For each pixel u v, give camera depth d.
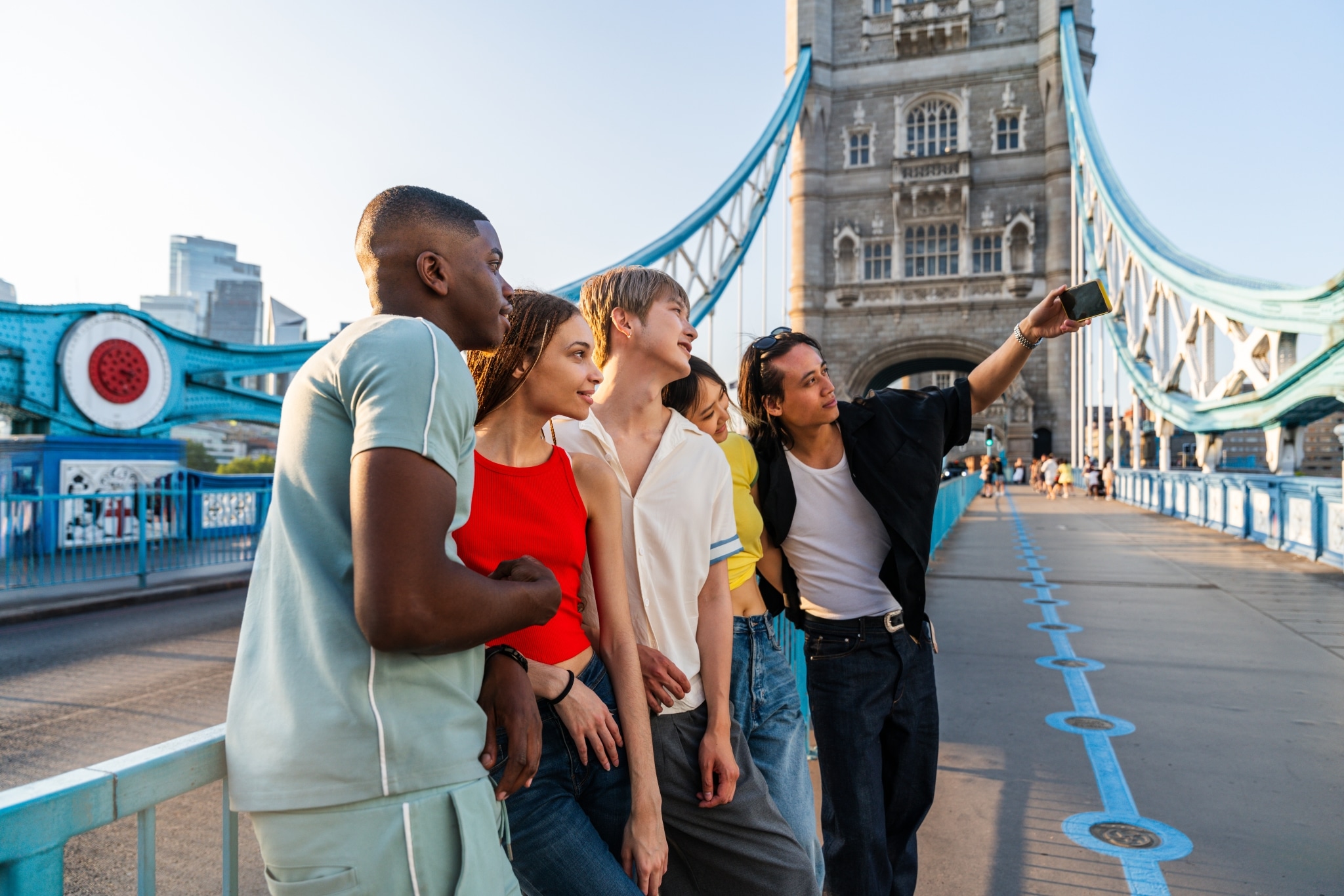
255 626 1.11
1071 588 8.84
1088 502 25.55
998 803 3.43
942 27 40.53
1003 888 2.75
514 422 1.48
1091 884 2.77
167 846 3.15
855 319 41.22
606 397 1.90
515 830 1.46
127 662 6.18
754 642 2.14
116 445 13.32
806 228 41.69
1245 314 13.04
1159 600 8.09
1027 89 40.22
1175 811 3.33
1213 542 13.16
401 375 1.01
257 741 1.04
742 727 2.02
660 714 1.75
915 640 2.38
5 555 8.29
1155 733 4.26
